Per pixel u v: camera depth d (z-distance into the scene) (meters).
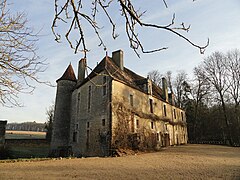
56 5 2.03
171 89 42.81
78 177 6.88
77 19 2.11
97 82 18.05
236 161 11.62
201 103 39.31
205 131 38.03
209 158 13.02
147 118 20.66
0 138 19.11
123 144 15.76
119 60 21.56
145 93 21.58
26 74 4.88
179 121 31.23
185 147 23.97
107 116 15.70
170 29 1.95
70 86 23.48
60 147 20.28
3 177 6.88
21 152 21.70
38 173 7.66
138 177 6.95
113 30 2.37
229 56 34.38
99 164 10.12
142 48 2.20
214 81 34.59
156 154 15.70
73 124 20.83
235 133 34.47
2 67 4.83
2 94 5.23
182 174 7.54
